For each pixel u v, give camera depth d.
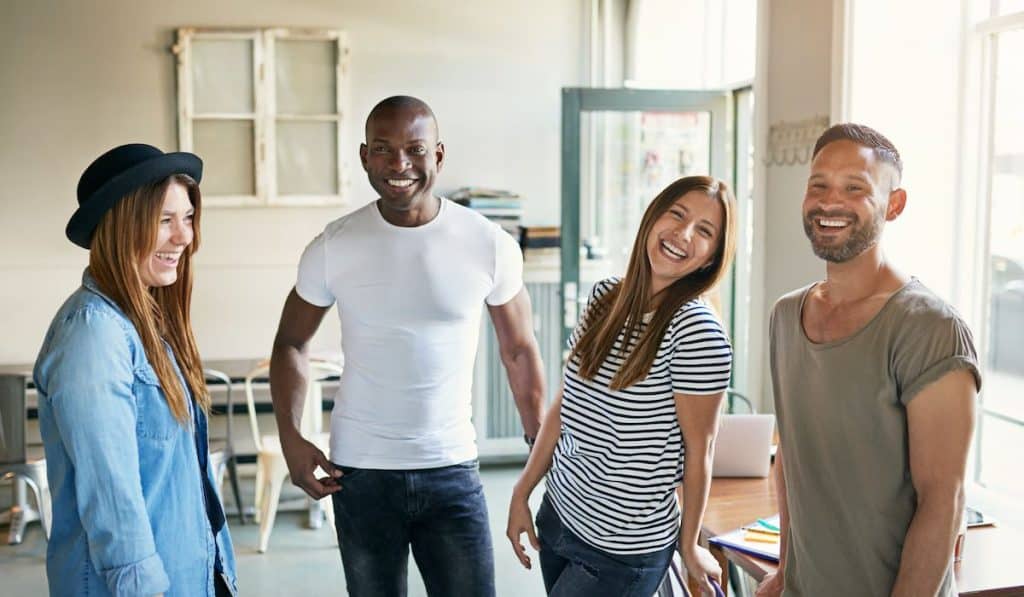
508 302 2.63
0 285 5.95
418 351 2.44
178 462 1.93
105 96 5.96
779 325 1.92
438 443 2.47
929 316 1.66
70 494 1.80
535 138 6.38
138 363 1.84
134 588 1.76
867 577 1.78
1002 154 3.51
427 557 2.54
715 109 5.40
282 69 6.05
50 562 1.83
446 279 2.44
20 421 4.64
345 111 6.11
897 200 1.80
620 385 2.14
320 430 5.10
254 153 6.06
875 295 1.76
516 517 2.45
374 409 2.45
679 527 2.27
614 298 2.28
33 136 5.93
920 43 3.65
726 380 2.11
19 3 5.86
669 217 2.13
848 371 1.74
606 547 2.21
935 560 1.64
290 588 4.24
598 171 5.51
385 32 6.17
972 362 1.62
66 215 5.98
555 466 2.34
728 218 2.15
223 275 6.14
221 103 6.02
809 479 1.84
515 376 2.69
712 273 2.17
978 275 3.63
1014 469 3.52
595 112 5.48
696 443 2.14
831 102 3.73
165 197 1.86
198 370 2.07
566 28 6.35
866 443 1.74
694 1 5.86
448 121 6.28
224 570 2.10
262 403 5.69
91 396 1.74
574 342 2.32
